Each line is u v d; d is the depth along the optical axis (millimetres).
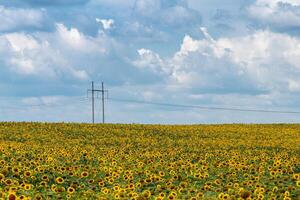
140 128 62344
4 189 21312
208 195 21188
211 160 36906
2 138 49719
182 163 32219
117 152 39719
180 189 21984
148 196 20609
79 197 20969
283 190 22266
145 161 34406
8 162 31594
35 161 31125
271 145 48656
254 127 68875
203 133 60031
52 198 20859
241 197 20016
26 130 55938
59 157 35219
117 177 26062
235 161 33500
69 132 56594
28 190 21672
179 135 58375
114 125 64312
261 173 27969
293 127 70750
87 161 34375
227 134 59625
